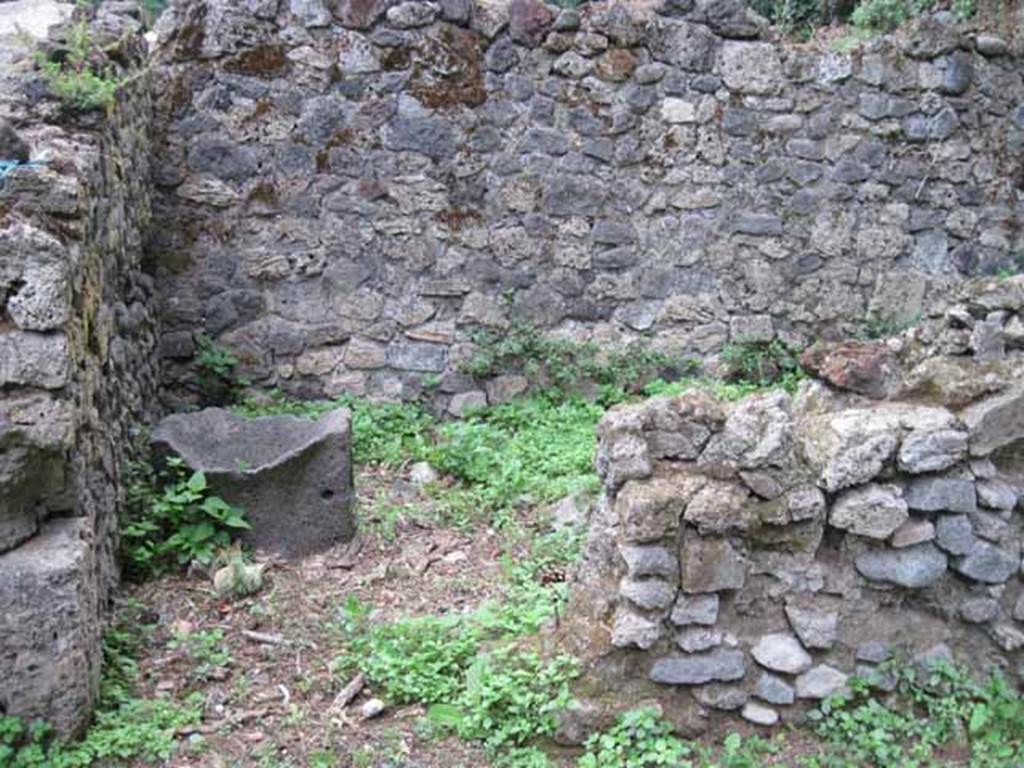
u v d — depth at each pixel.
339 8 5.90
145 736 2.95
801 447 3.08
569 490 4.82
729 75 6.41
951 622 3.14
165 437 4.32
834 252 6.68
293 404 6.02
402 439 5.75
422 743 2.99
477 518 4.69
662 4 6.27
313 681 3.30
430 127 6.09
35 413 2.86
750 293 6.64
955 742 2.98
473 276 6.28
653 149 6.39
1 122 3.20
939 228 6.78
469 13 6.04
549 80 6.21
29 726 2.81
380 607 3.82
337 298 6.13
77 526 3.04
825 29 9.49
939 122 6.66
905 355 3.27
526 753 2.92
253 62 5.86
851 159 6.61
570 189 6.32
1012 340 3.20
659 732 2.94
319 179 6.02
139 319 5.11
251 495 4.20
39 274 2.86
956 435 3.04
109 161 4.22
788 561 3.04
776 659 3.02
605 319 6.50
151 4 8.62
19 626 2.78
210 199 5.91
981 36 6.64
